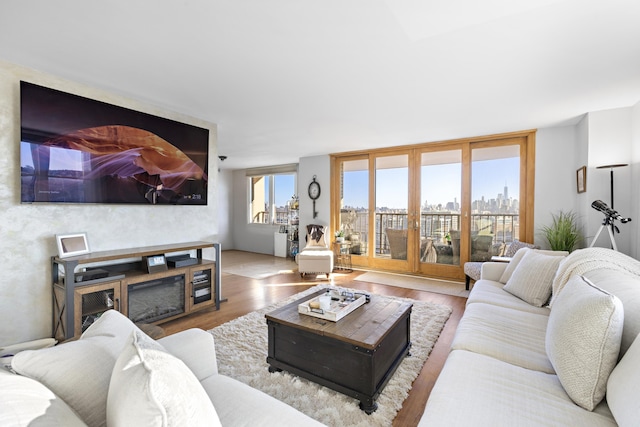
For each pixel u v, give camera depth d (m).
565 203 3.99
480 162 4.66
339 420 1.68
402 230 5.38
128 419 0.64
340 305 2.28
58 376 0.83
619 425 0.96
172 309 3.08
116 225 2.96
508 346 1.62
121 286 2.65
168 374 0.71
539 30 1.84
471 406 1.13
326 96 2.95
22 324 2.39
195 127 3.57
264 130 4.22
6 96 2.28
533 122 3.81
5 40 1.97
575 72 2.42
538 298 2.28
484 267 3.16
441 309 3.42
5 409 0.59
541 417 1.07
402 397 1.88
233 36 1.93
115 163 2.86
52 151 2.46
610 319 1.13
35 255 2.45
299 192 6.51
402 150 5.33
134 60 2.25
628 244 3.24
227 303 3.68
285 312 2.21
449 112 3.41
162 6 1.63
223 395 1.21
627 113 3.24
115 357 0.97
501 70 2.39
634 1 1.57
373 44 2.02
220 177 8.23
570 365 1.18
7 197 2.31
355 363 1.79
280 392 1.91
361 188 5.80
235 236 8.48
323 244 5.77
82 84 2.66
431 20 1.75
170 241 3.40
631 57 2.17
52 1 1.57
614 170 3.30
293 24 1.79
